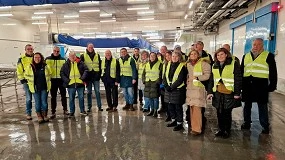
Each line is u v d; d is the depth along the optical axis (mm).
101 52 8289
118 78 4898
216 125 3797
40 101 4145
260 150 2760
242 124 3660
